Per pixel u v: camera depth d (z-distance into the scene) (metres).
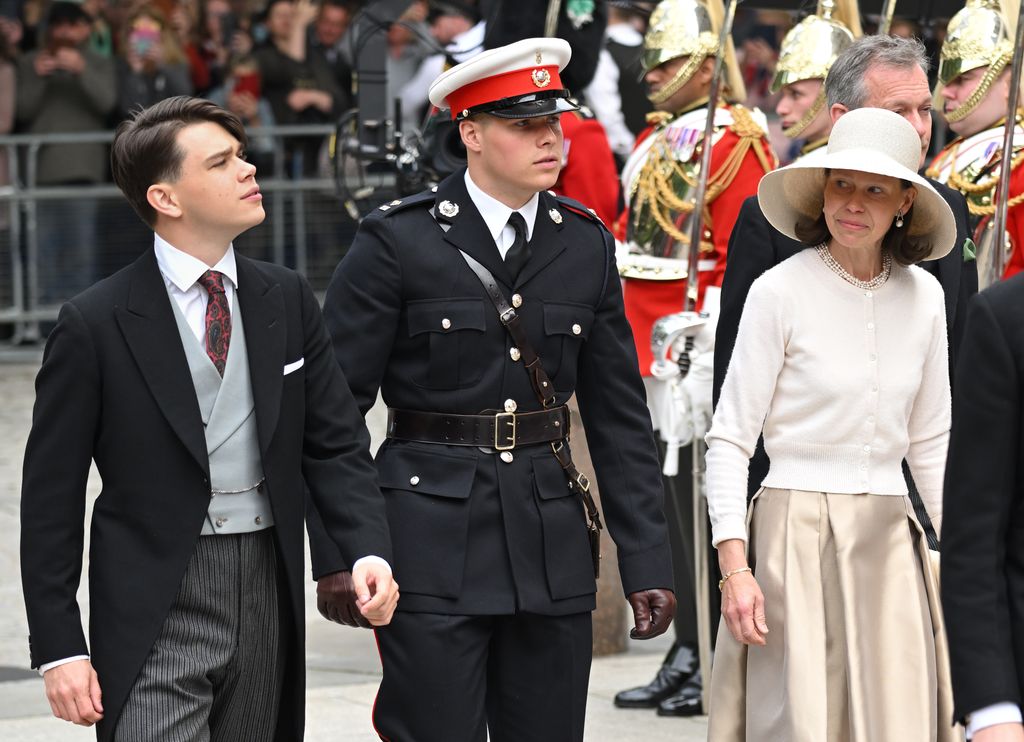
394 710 11.68
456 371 11.74
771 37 39.94
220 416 10.44
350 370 11.76
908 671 11.23
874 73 12.81
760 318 11.47
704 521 16.58
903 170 10.84
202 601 10.41
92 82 37.84
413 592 11.57
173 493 10.34
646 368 17.25
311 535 11.07
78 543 10.38
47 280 38.50
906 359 11.41
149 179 10.45
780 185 11.51
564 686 11.88
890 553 11.39
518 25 19.44
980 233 15.91
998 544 8.68
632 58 28.64
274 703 10.77
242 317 10.56
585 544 11.97
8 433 32.72
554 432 11.90
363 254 11.88
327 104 37.66
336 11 37.84
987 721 8.59
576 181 18.45
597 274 12.10
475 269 11.77
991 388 8.59
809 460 11.43
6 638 20.61
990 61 15.78
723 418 11.60
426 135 19.75
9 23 38.19
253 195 10.54
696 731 16.62
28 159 37.94
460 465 11.68
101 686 10.25
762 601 11.37
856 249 11.38
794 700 11.15
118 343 10.34
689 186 17.19
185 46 38.03
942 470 11.62
